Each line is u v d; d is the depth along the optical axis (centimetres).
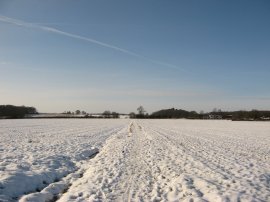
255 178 1203
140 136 3475
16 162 1455
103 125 6650
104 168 1405
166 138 3177
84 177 1246
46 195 945
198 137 3453
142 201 905
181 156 1816
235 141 3055
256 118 14200
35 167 1359
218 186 1037
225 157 1841
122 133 4053
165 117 17400
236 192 949
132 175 1261
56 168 1423
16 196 930
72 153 1938
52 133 3709
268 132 4650
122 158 1702
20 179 1062
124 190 1026
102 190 1016
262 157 1930
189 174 1252
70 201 886
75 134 3634
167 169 1384
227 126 6831
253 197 901
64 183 1140
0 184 964
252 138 3481
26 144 2361
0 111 13800
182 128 5591
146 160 1648
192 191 988
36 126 5412
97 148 2347
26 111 15775
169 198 944
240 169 1412
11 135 3247
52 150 2042
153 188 1062
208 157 1817
